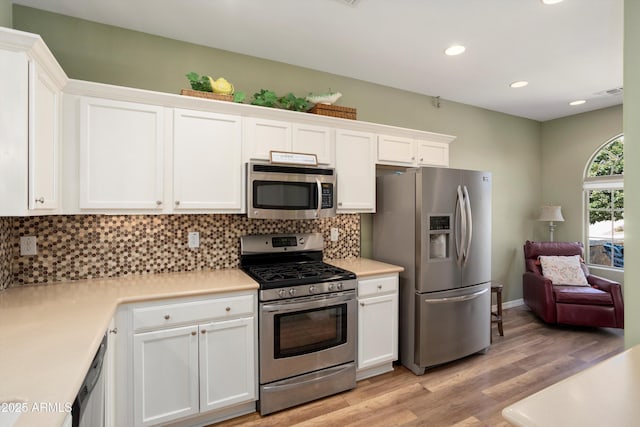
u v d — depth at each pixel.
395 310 2.67
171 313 1.83
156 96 2.03
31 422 0.72
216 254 2.54
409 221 2.74
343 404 2.22
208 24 2.26
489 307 3.05
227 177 2.27
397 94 3.48
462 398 2.30
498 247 4.37
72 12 2.10
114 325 1.66
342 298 2.33
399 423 2.03
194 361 1.90
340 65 2.91
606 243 4.24
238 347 2.01
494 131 4.29
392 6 2.05
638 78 1.36
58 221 2.09
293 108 2.72
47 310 1.53
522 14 2.12
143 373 1.78
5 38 1.34
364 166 2.85
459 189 2.81
